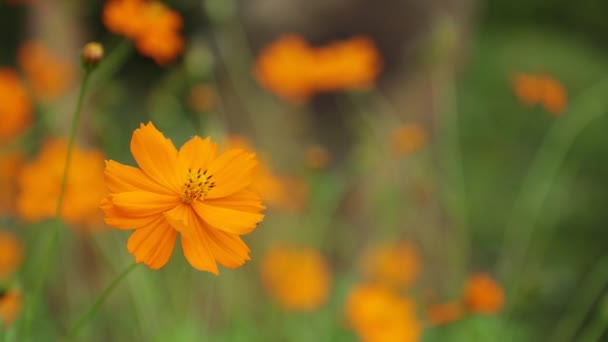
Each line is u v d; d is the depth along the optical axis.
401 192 1.35
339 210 1.49
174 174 0.67
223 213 0.67
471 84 2.74
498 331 0.99
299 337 1.10
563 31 3.43
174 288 0.94
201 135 1.08
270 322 1.07
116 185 0.66
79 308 1.04
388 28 1.69
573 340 1.59
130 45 0.88
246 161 0.68
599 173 2.44
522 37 3.17
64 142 0.85
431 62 1.34
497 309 0.92
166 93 1.13
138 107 1.91
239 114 1.58
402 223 1.38
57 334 0.98
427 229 1.40
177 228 0.65
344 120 1.68
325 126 1.69
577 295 1.62
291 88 1.13
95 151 0.89
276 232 1.20
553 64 2.93
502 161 2.41
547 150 1.72
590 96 1.34
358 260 1.39
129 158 1.46
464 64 1.85
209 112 1.10
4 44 2.44
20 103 1.03
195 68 1.12
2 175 1.10
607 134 2.55
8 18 2.35
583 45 3.28
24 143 1.14
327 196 1.15
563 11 3.49
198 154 0.68
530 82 1.28
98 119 1.07
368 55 1.14
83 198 0.84
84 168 0.85
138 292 0.91
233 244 0.67
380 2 1.69
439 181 1.45
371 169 1.41
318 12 1.66
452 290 1.22
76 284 1.06
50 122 1.15
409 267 1.23
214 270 0.66
